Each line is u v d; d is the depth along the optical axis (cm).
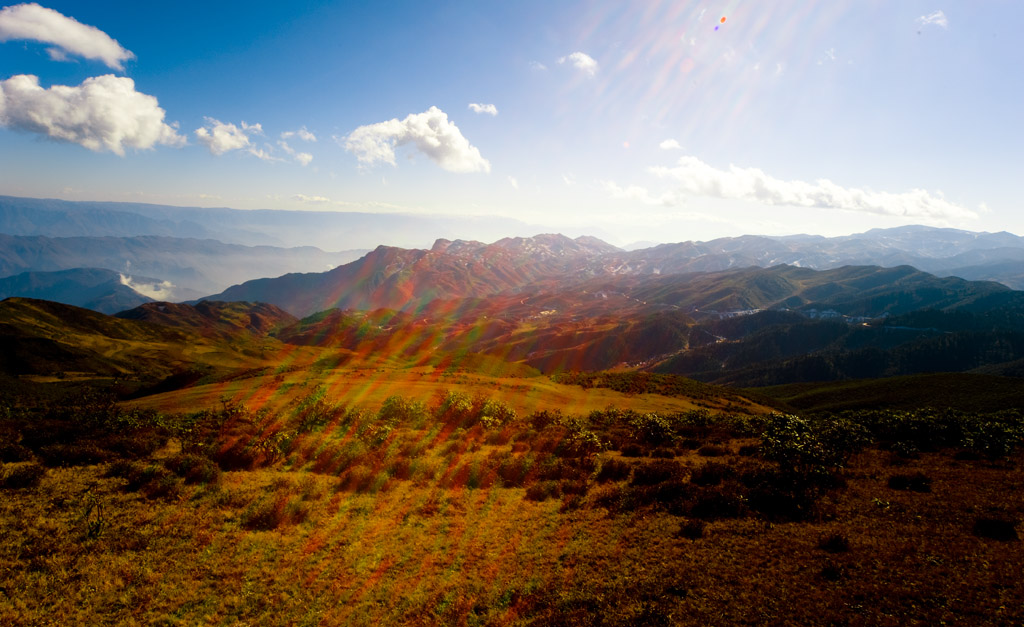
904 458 3428
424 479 2812
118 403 5503
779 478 2694
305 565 1814
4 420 3588
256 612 1535
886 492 2519
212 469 2652
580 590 1627
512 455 3350
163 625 1450
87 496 2255
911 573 1592
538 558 1889
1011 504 2238
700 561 1792
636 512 2323
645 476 2889
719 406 8512
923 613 1352
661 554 1870
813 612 1400
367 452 3158
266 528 2109
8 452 2695
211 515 2178
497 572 1783
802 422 3606
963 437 3744
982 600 1395
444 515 2325
